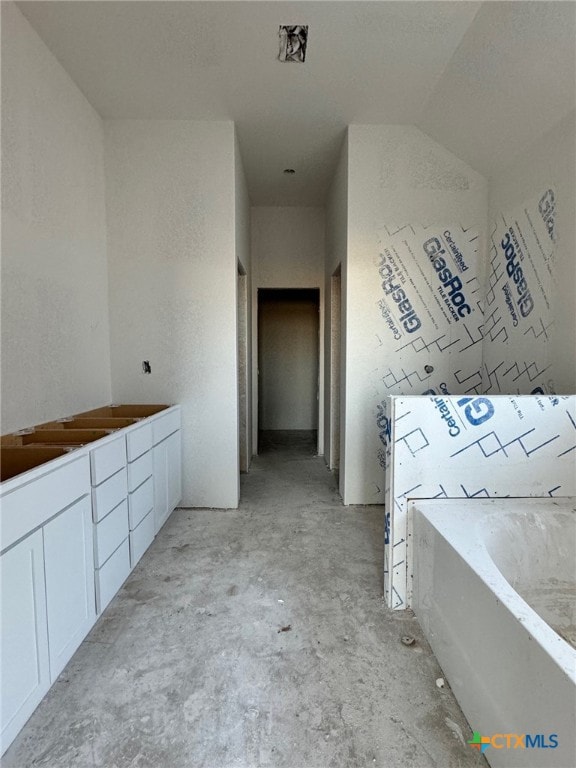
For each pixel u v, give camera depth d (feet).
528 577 6.03
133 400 10.48
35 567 4.42
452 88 8.50
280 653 5.52
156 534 8.47
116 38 7.23
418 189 10.41
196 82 8.51
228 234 10.17
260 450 17.06
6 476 5.93
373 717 4.58
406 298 10.60
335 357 13.96
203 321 10.32
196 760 4.07
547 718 3.26
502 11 6.51
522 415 6.44
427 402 6.33
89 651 5.55
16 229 6.57
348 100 9.18
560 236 7.83
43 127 7.33
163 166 10.06
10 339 6.48
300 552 8.32
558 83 7.08
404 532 6.45
